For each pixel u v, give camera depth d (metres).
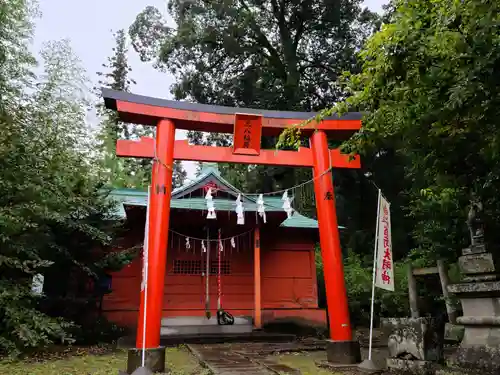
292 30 23.62
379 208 7.66
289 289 14.87
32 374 6.44
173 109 7.87
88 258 10.71
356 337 12.20
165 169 7.50
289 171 22.06
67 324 8.34
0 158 7.74
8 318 7.72
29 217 8.02
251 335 12.09
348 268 17.33
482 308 5.60
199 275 14.34
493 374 4.89
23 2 9.10
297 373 6.52
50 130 9.38
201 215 13.63
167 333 12.15
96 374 6.50
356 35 22.91
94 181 11.00
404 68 4.75
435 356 6.02
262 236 15.33
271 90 21.52
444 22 4.27
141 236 13.98
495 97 4.35
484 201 6.63
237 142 8.30
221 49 22.05
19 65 9.13
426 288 10.77
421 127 6.16
